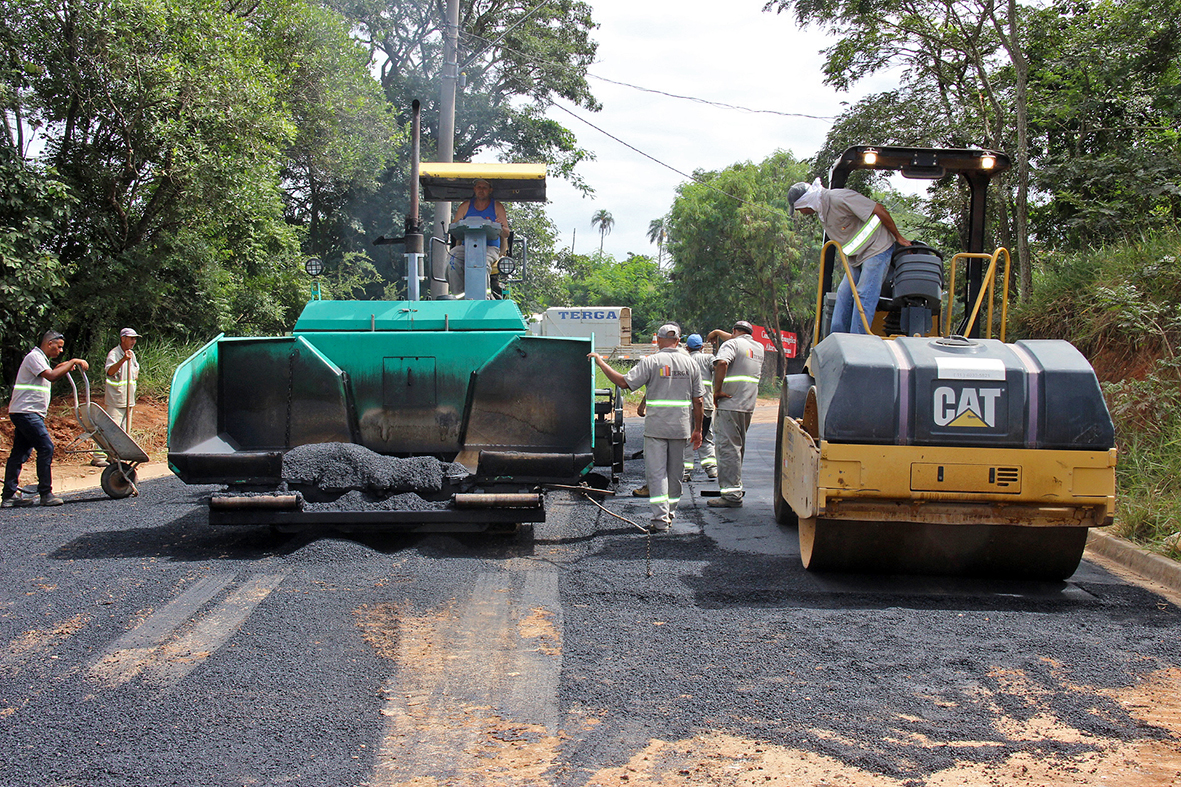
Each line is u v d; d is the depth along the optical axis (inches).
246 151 594.9
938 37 689.6
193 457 246.8
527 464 253.1
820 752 128.4
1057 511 202.7
